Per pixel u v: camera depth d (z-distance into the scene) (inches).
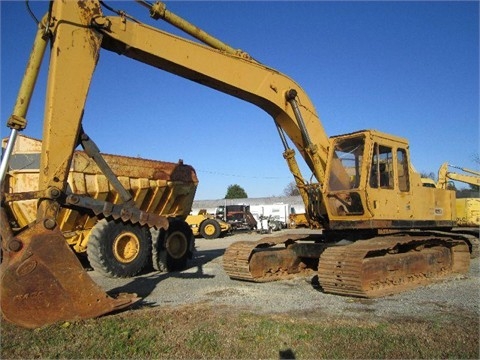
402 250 375.9
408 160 399.5
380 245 321.4
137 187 473.7
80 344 195.3
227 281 378.0
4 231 228.7
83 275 236.4
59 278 229.0
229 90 349.7
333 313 251.0
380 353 181.3
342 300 289.6
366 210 352.2
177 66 314.5
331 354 180.9
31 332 212.7
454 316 243.0
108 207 260.5
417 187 406.0
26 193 242.1
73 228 437.7
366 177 352.5
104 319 233.8
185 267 481.1
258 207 1820.9
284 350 185.8
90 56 266.1
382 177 376.2
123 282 381.4
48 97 254.2
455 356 177.9
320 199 391.2
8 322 228.5
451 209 455.5
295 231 1342.3
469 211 745.6
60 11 257.1
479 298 294.7
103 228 397.7
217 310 259.0
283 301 286.8
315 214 398.3
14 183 418.9
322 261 313.4
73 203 249.9
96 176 434.3
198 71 321.1
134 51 296.5
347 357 177.9
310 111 387.2
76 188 414.3
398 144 390.9
